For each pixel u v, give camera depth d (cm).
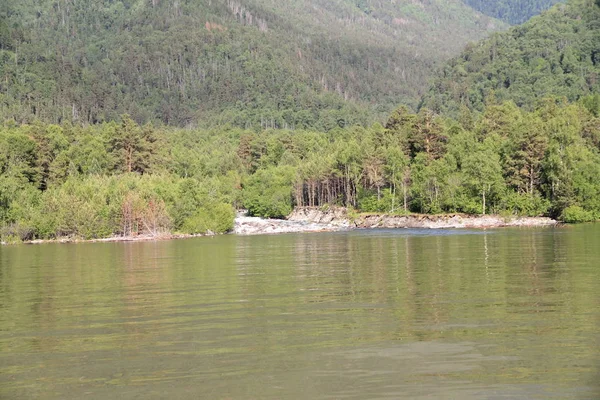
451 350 2670
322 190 16600
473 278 4716
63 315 3631
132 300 4097
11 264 7025
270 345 2814
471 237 9612
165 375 2425
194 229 12594
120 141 17862
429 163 15288
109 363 2595
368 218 14225
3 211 12019
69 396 2225
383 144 16738
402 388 2231
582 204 13000
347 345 2783
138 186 13250
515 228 11894
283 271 5509
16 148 15075
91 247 9919
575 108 17462
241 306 3762
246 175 19188
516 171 13588
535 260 5838
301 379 2347
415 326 3116
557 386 2212
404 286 4403
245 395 2197
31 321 3475
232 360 2595
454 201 13788
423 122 16425
